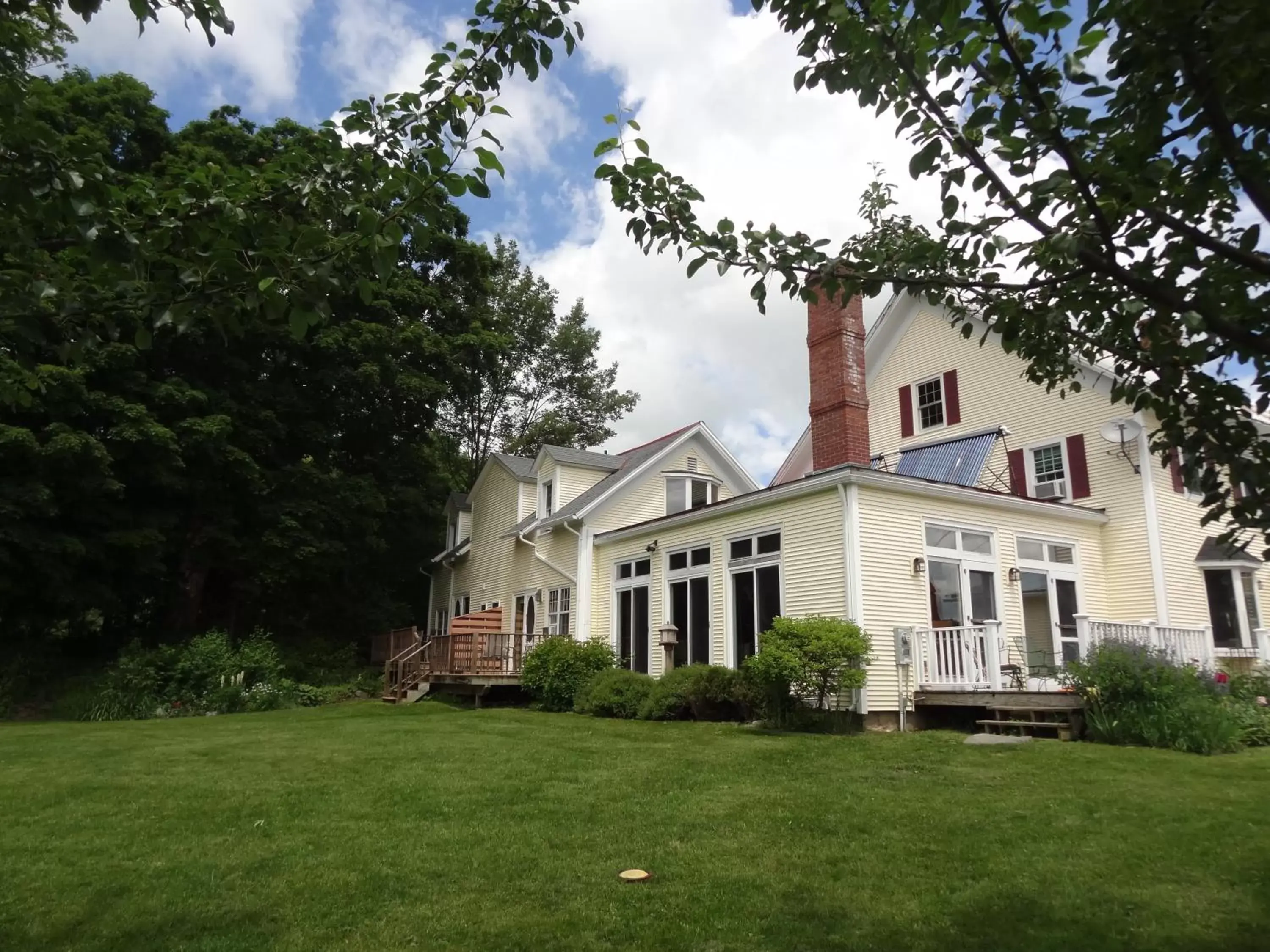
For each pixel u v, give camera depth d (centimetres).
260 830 608
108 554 1998
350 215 347
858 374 1505
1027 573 1445
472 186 337
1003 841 554
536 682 1694
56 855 548
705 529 1566
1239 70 247
